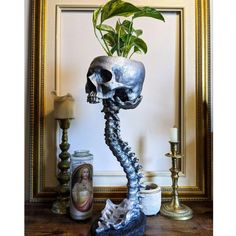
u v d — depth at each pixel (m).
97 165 0.90
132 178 0.67
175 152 0.79
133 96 0.61
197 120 0.89
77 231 0.68
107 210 0.66
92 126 0.90
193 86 0.89
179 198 0.88
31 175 0.87
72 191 0.75
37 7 0.88
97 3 0.88
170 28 0.90
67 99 0.79
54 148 0.89
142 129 0.90
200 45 0.89
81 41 0.89
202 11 0.89
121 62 0.58
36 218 0.76
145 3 0.88
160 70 0.90
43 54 0.88
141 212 0.70
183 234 0.67
